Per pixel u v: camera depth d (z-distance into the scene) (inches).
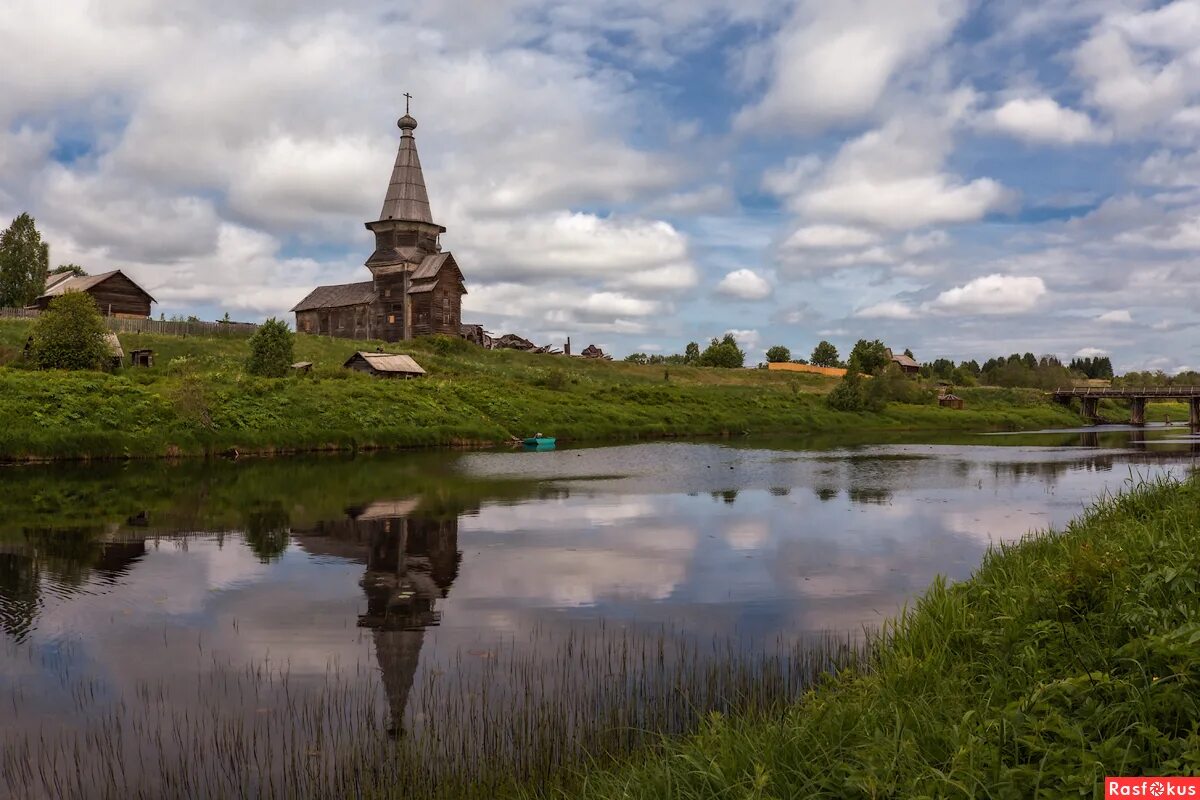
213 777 276.4
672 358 4739.2
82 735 311.7
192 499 927.7
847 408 3009.4
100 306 2704.2
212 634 434.6
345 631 438.9
